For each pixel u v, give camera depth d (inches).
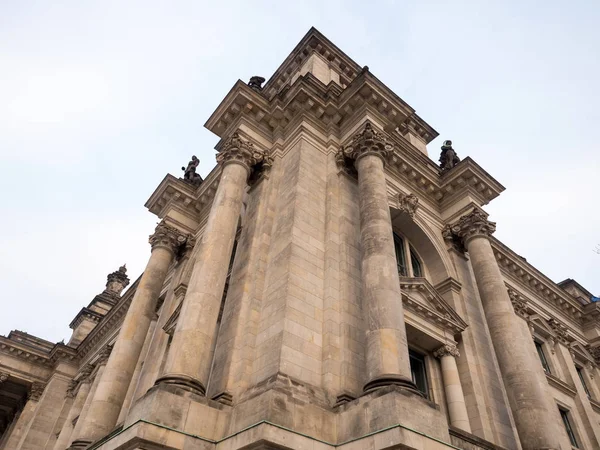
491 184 1233.4
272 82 1541.6
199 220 1355.8
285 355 659.4
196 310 725.3
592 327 1772.9
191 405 611.5
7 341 2052.2
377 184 886.4
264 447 516.1
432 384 928.3
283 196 917.2
